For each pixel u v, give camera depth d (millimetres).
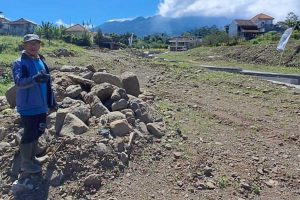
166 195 5309
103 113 6812
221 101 10734
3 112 7395
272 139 7559
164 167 5898
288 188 5801
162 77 14742
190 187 5508
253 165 6305
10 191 5359
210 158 6316
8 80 14602
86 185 5316
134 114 7047
